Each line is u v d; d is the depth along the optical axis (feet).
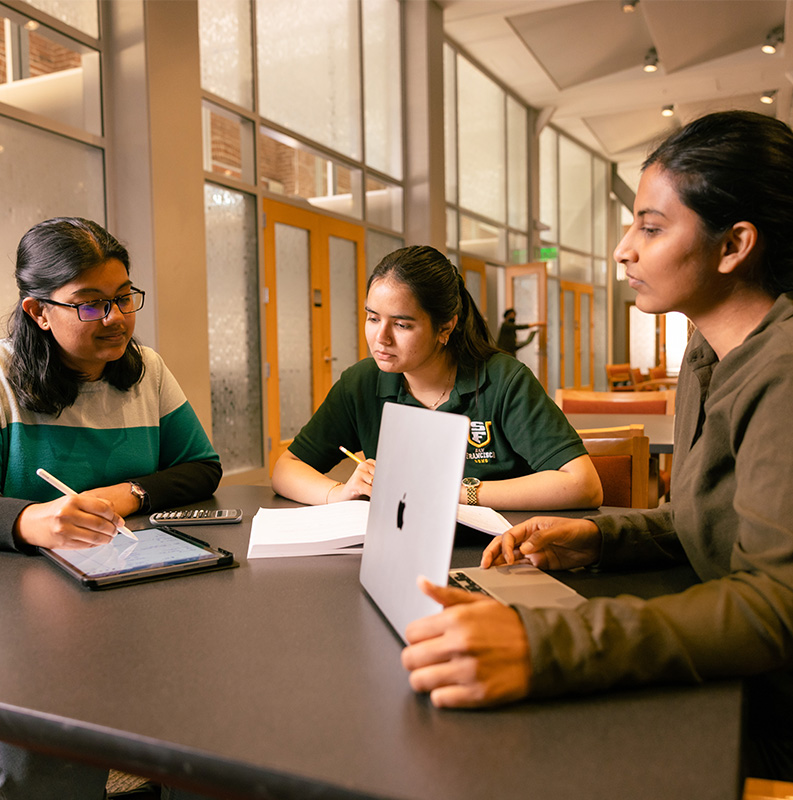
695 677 1.77
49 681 1.87
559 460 4.21
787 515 1.89
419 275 4.18
